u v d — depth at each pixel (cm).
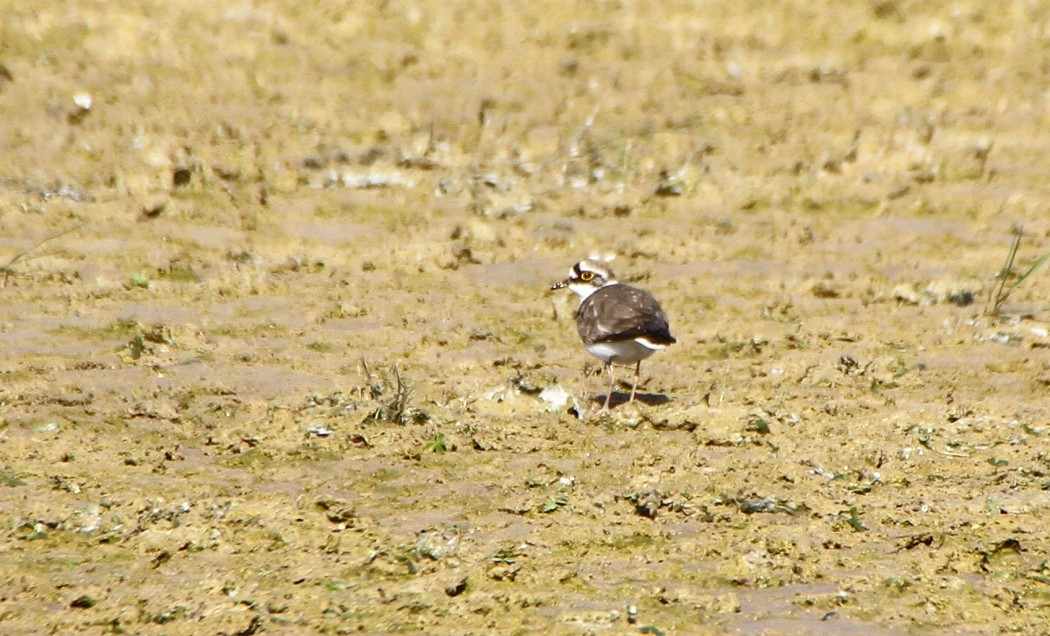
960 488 1270
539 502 1208
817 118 2430
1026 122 2438
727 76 2569
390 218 2058
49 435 1341
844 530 1168
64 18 2558
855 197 2189
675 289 1869
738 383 1559
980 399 1528
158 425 1383
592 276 1675
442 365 1588
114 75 2408
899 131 2386
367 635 975
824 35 2711
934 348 1694
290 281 1844
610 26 2702
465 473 1279
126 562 1086
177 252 1903
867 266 1962
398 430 1372
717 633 981
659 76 2550
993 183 2239
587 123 2378
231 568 1078
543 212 2114
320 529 1145
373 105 2392
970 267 1967
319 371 1554
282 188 2123
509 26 2688
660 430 1413
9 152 2141
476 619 998
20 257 1853
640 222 2100
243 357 1587
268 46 2555
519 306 1800
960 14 2780
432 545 1113
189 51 2509
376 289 1831
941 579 1079
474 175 2208
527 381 1507
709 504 1216
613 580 1066
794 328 1745
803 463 1320
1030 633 998
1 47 2453
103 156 2148
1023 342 1716
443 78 2505
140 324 1662
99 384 1488
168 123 2266
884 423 1441
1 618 993
